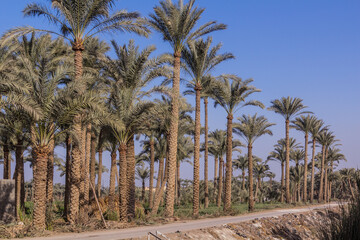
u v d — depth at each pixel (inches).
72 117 801.6
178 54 1149.1
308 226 1203.2
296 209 1680.6
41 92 761.0
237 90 1443.2
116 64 1042.1
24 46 1060.5
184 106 1138.7
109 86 1135.6
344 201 224.2
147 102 961.5
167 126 1455.5
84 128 1091.9
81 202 1063.0
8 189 880.3
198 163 1221.7
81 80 796.0
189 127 1689.2
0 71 864.3
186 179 3294.8
